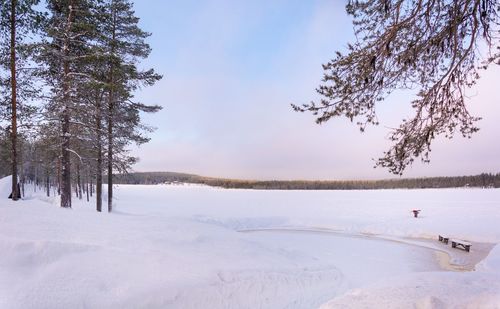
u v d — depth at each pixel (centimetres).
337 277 1038
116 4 2062
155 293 697
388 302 459
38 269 710
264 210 3484
